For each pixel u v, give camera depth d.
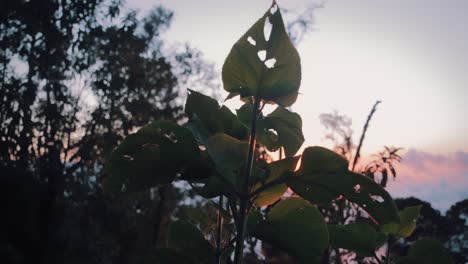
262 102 2.14
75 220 19.20
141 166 2.04
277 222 1.95
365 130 5.35
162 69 22.62
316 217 1.92
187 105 2.34
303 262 1.96
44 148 17.38
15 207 14.97
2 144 16.09
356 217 4.34
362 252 2.21
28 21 16.31
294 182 1.95
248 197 1.96
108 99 19.47
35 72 17.11
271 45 2.00
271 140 2.37
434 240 2.09
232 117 2.34
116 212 20.62
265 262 3.24
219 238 2.27
